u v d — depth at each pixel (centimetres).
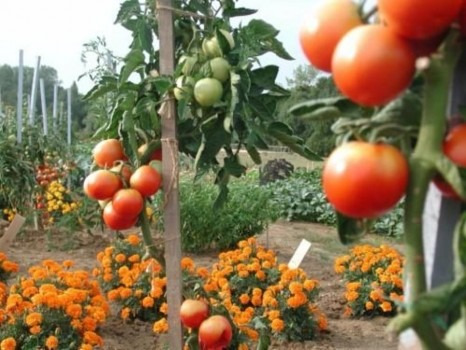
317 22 122
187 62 308
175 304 318
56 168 1162
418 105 118
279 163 1991
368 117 127
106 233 1069
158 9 304
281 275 641
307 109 130
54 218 1080
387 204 111
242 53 298
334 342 608
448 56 110
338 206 114
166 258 313
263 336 442
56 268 559
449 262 129
